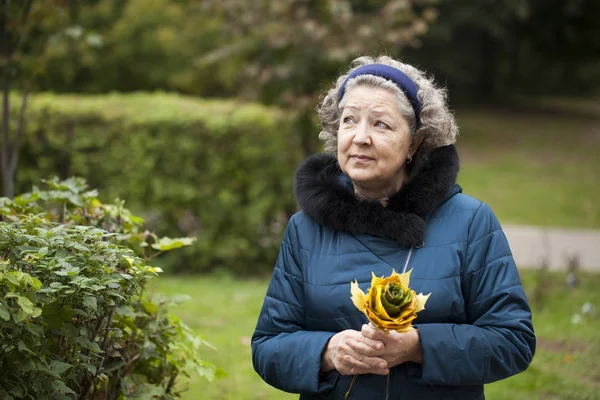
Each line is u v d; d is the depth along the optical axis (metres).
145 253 3.25
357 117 2.33
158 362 3.15
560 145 22.48
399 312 2.00
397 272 2.27
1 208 2.84
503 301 2.23
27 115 7.79
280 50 9.37
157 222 8.09
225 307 6.58
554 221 11.84
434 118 2.35
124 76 13.07
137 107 8.19
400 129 2.31
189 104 8.49
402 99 2.31
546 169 18.03
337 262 2.32
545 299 6.94
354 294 2.08
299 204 2.39
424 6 22.17
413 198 2.30
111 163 8.03
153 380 3.14
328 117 2.52
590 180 16.42
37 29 5.22
